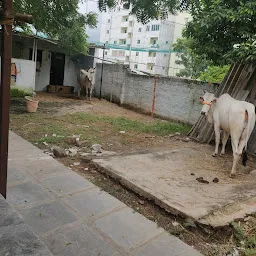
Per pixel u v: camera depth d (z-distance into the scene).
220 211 3.15
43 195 3.28
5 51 2.22
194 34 6.65
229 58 5.73
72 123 7.47
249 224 3.05
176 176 4.18
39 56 13.68
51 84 14.36
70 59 14.66
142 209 3.30
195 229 2.92
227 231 2.91
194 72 17.77
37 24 9.88
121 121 8.27
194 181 4.04
